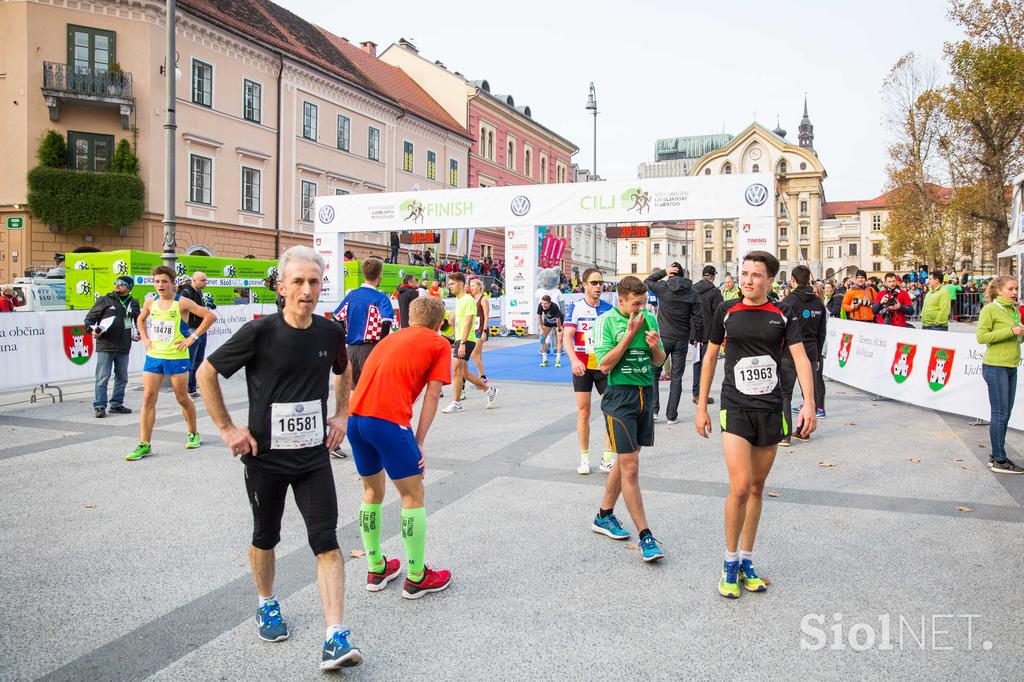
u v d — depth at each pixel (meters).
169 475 6.30
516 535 4.74
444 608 3.65
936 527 4.87
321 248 21.80
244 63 28.36
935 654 3.16
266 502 3.19
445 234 34.50
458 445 7.54
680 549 4.48
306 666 3.07
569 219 19.23
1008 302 6.38
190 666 3.07
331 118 33.34
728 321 3.84
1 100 22.86
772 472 6.38
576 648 3.21
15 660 3.11
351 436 3.78
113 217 23.30
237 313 14.85
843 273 95.81
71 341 10.90
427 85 45.47
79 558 4.32
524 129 51.91
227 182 27.61
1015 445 7.48
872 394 11.26
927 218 39.91
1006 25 27.00
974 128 28.42
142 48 24.16
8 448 7.37
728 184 17.33
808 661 3.10
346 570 4.16
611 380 4.42
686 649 3.20
